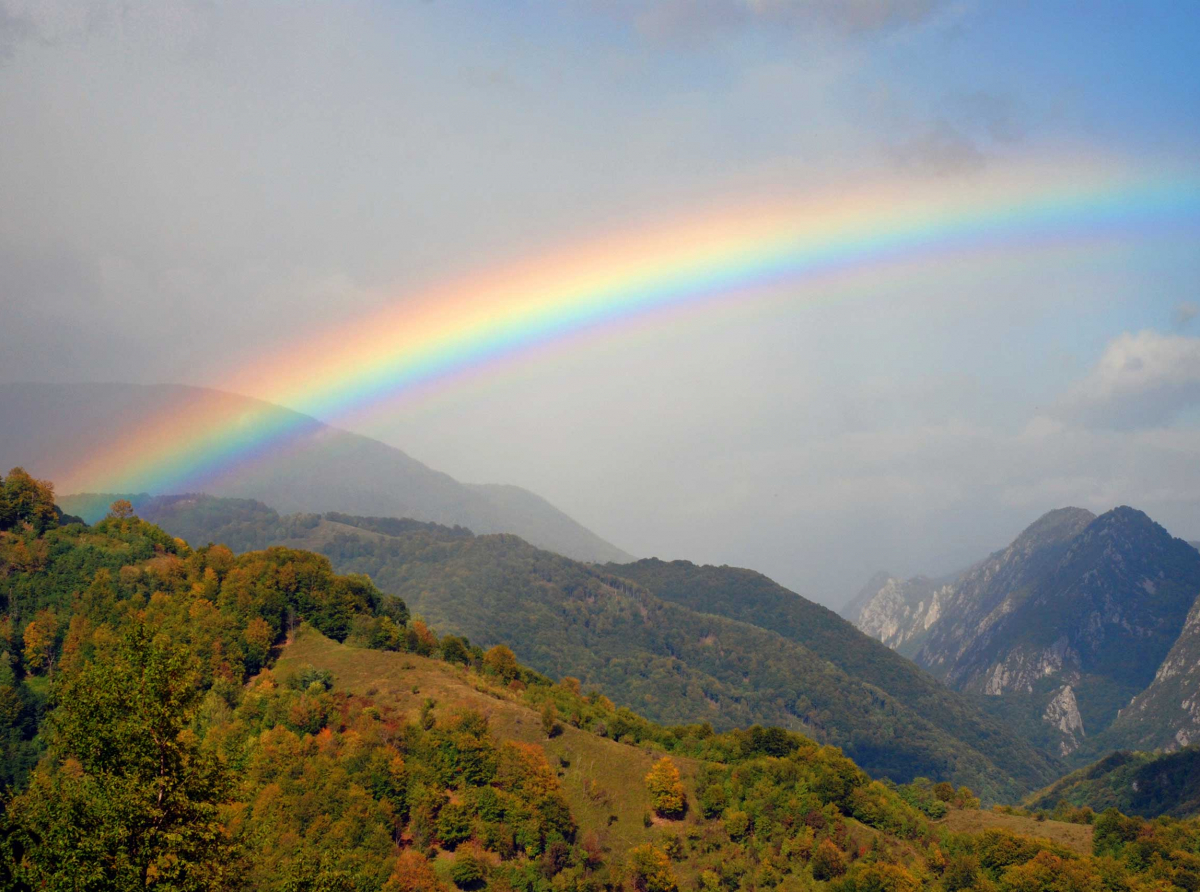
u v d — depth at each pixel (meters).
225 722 153.75
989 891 153.12
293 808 129.12
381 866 123.88
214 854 54.62
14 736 159.00
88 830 51.44
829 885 151.50
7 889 51.56
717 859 158.75
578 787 169.75
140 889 50.25
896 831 173.62
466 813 147.38
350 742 150.38
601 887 144.75
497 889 135.88
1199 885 156.00
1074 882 154.25
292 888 63.28
